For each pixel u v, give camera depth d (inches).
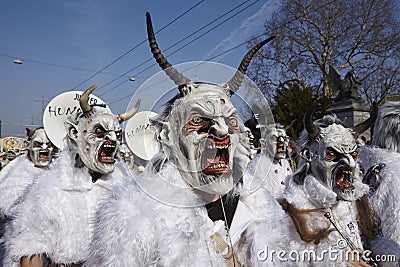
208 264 65.2
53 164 112.2
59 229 96.7
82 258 94.3
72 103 138.2
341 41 716.0
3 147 489.4
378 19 699.4
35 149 161.8
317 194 99.4
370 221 111.3
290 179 107.7
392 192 113.0
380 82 744.3
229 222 74.0
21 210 96.7
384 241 109.3
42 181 103.6
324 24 701.9
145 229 63.7
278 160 169.5
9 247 91.5
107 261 64.6
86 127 110.7
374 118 113.9
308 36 711.7
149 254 63.3
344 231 99.2
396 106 132.0
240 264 75.4
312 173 104.0
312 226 96.3
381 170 119.1
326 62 714.2
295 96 404.5
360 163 130.2
